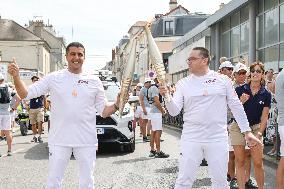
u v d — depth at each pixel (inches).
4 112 449.1
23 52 2486.5
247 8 834.2
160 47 2044.8
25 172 355.3
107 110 201.8
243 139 255.6
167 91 195.3
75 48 199.9
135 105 652.7
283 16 689.6
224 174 196.4
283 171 235.0
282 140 234.7
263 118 255.6
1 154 462.9
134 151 489.1
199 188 289.1
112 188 294.0
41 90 199.2
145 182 312.5
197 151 195.8
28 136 687.7
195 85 197.8
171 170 361.1
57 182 197.8
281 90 234.4
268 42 748.0
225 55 986.7
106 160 420.5
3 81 449.1
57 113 199.2
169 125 911.0
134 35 201.5
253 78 257.0
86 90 200.2
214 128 195.3
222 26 1005.8
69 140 197.6
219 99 196.7
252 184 292.8
